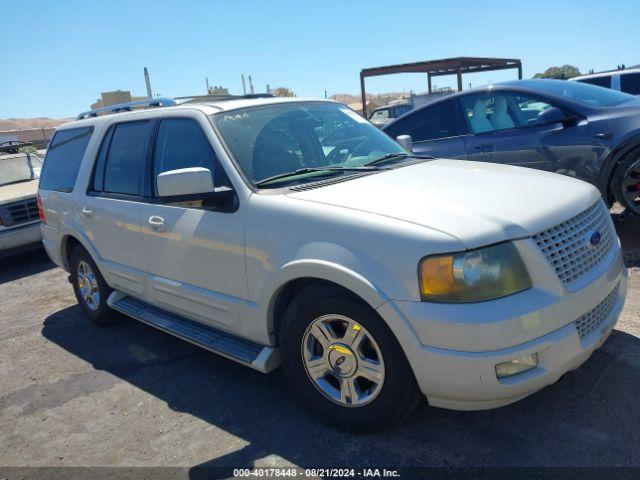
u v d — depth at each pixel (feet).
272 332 10.71
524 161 19.97
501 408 10.19
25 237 24.38
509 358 8.05
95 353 15.14
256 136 11.93
